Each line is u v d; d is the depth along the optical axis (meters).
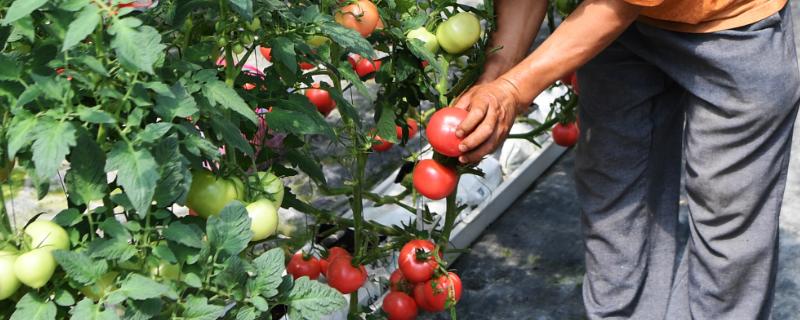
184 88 1.50
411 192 2.65
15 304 1.58
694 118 2.33
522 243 3.13
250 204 1.69
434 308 2.44
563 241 3.13
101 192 1.51
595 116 2.50
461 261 3.06
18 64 1.46
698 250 2.50
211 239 1.53
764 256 2.41
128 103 1.47
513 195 3.31
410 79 2.29
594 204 2.60
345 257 2.44
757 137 2.24
